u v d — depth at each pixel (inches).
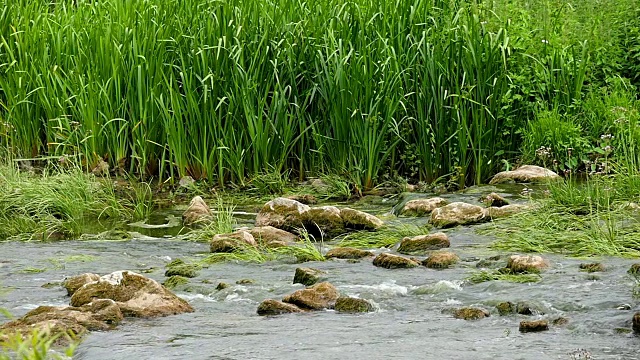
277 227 554.9
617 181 581.6
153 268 465.1
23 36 751.1
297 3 731.4
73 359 307.6
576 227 506.3
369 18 719.1
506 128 718.5
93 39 731.4
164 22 724.7
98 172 698.8
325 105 705.0
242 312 372.8
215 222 576.7
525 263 422.3
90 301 376.5
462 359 298.7
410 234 526.9
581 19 769.6
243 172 697.6
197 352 311.4
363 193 682.8
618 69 759.1
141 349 316.2
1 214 593.9
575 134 690.8
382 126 697.6
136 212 619.5
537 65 728.3
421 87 700.0
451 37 707.4
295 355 305.1
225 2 708.0
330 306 377.4
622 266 422.3
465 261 455.2
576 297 371.2
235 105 695.7
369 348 312.7
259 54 706.8
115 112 711.1
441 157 706.2
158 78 701.9
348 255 473.7
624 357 299.1
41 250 517.3
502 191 636.1
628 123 671.8
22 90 727.1
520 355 302.7
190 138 701.3
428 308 372.2
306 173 711.7
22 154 731.4
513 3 742.5
